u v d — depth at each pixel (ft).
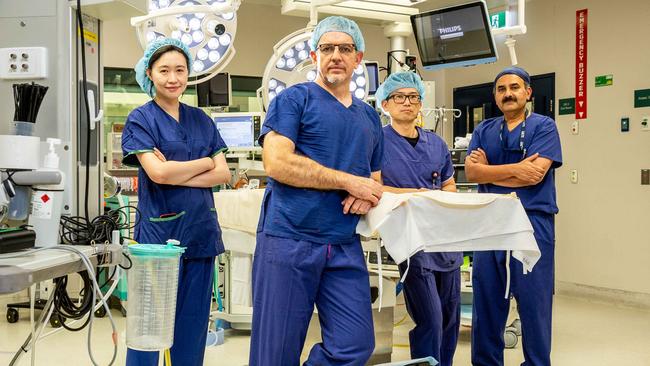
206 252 8.00
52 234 5.62
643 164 17.22
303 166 6.46
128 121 7.86
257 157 15.90
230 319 14.28
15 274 4.17
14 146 5.37
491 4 13.56
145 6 6.90
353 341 6.49
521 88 10.28
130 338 6.39
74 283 11.85
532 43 20.35
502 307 10.18
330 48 6.77
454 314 9.77
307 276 6.60
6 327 14.64
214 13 11.09
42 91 5.83
